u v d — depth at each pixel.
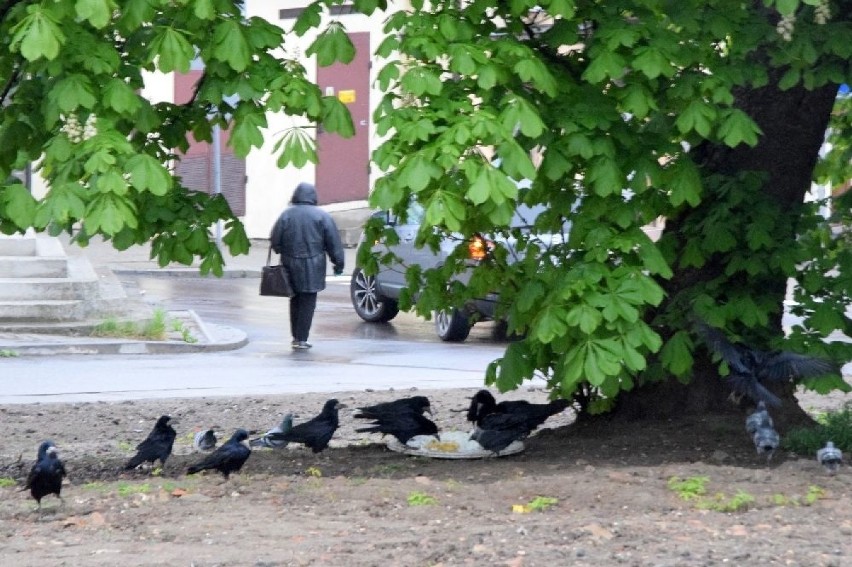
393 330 30.25
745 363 12.74
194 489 12.57
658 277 14.34
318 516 11.31
